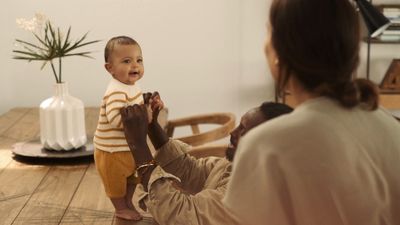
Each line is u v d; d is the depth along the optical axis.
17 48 4.27
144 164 1.47
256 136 1.04
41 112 2.50
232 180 1.06
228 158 1.59
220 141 4.14
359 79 1.12
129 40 1.67
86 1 4.23
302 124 1.03
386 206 1.09
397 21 4.20
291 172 1.01
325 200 1.02
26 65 4.32
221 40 4.34
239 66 4.38
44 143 2.52
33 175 2.30
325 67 1.03
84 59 4.30
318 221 1.03
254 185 1.04
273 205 1.03
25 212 1.92
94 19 4.25
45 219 1.86
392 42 4.23
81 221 1.84
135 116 1.47
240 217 1.07
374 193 1.06
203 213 1.39
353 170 1.03
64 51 2.49
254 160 1.04
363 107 1.11
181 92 4.40
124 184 1.69
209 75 4.39
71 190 2.13
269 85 4.41
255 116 1.49
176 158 1.72
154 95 1.70
